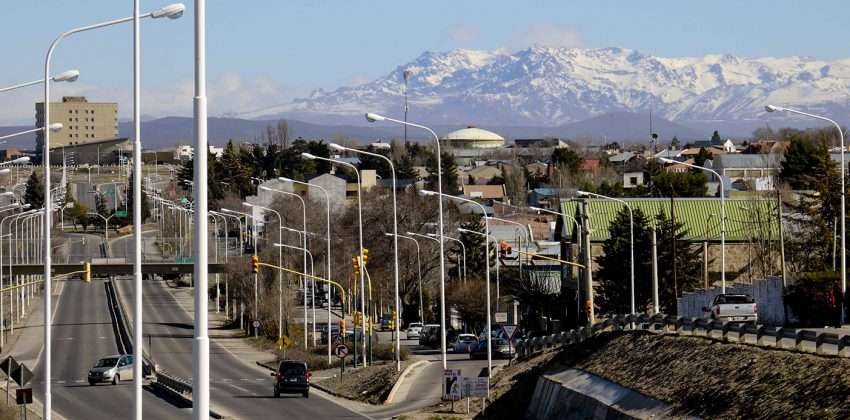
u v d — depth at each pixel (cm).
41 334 14838
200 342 2536
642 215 11412
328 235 11950
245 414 7625
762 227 11719
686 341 6359
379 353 11362
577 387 6756
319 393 9100
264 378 10450
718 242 12275
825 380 4869
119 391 9294
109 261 18275
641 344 6762
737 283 10731
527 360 8269
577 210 12256
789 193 13862
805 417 4684
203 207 2555
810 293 7850
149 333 14750
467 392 7288
